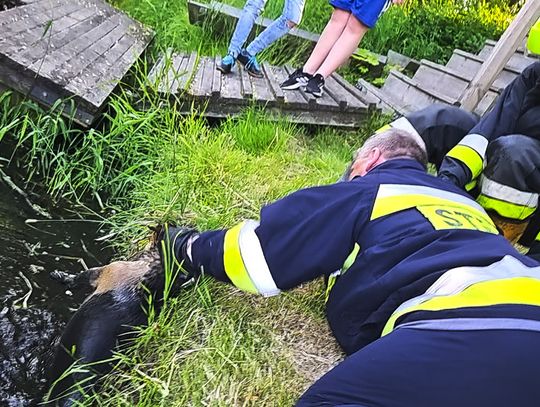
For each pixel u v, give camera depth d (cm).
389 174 203
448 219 184
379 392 152
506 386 142
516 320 147
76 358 227
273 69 551
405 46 767
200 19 613
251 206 336
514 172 267
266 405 219
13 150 361
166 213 324
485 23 837
